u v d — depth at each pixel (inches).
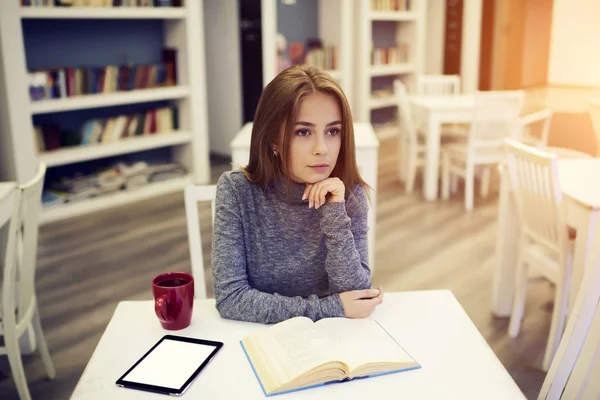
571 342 42.9
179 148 211.5
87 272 131.7
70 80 169.8
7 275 73.0
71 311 112.6
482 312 110.7
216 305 49.6
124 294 119.8
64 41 179.0
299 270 52.8
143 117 194.5
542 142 180.1
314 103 45.6
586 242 80.3
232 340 45.0
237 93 241.0
